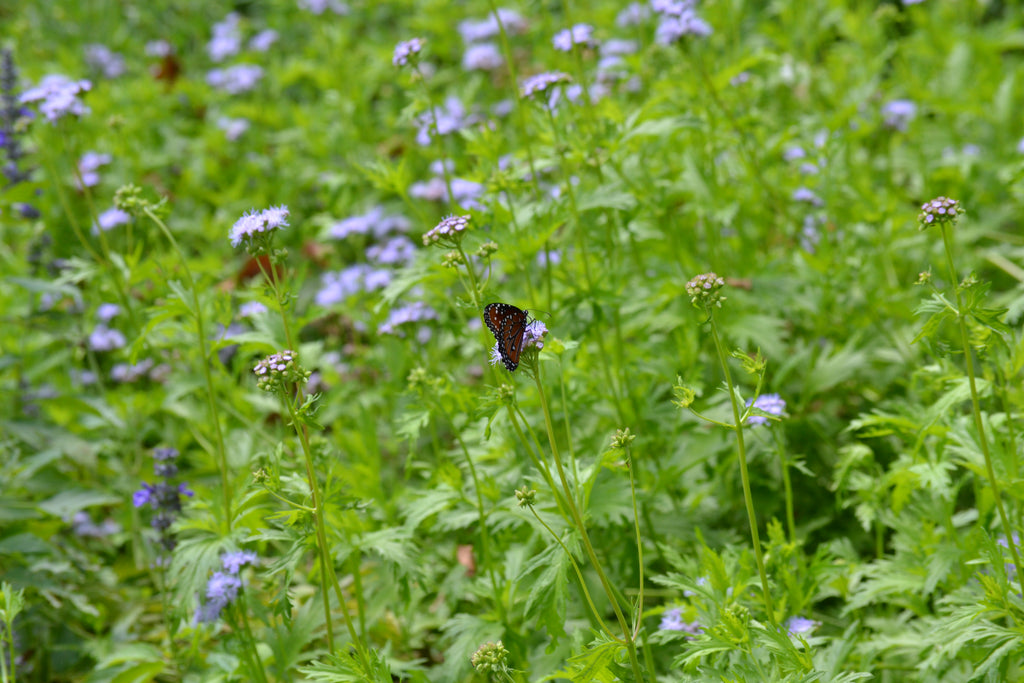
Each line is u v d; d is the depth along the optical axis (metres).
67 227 7.32
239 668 4.67
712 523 5.75
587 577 5.35
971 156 8.13
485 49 9.31
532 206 5.44
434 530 4.89
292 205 9.48
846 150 7.50
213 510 4.92
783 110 9.37
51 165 6.18
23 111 7.85
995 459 4.09
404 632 5.40
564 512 3.93
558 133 5.80
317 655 5.08
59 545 6.21
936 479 4.40
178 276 5.86
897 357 6.51
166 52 13.41
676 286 5.98
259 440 6.47
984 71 8.84
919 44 9.27
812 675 3.55
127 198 4.87
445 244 4.12
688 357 5.89
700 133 6.69
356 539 4.85
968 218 7.49
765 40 10.35
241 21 13.05
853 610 4.99
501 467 5.50
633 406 5.75
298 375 3.90
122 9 14.48
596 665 3.71
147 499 5.23
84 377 7.87
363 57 11.91
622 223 5.97
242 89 11.12
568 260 6.00
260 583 5.67
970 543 4.34
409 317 6.12
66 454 6.29
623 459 3.95
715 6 8.66
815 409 6.38
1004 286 7.41
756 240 7.49
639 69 6.93
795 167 7.82
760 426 5.00
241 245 4.19
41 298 7.57
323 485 5.01
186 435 7.00
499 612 4.72
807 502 5.83
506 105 9.45
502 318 3.56
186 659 5.24
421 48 5.37
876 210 6.82
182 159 10.92
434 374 6.81
